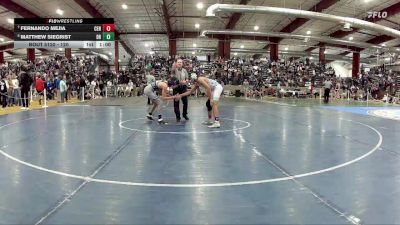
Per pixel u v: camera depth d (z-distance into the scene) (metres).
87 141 6.83
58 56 36.09
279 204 3.44
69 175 4.43
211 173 4.56
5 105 15.32
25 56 45.78
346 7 24.52
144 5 24.94
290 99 27.34
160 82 9.84
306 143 6.75
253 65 34.78
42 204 3.41
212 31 28.64
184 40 37.31
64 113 12.75
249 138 7.26
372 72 37.94
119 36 35.34
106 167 4.84
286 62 37.19
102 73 31.03
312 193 3.77
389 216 3.16
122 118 11.02
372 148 6.32
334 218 3.11
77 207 3.34
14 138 7.19
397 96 27.14
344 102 23.45
